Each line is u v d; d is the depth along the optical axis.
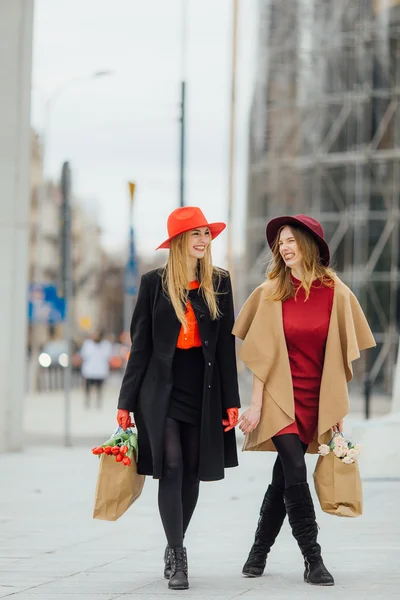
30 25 20.75
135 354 8.36
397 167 50.00
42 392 52.56
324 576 8.16
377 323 49.66
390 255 49.78
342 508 8.21
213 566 9.12
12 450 20.88
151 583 8.32
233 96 39.69
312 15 52.78
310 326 8.22
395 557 9.52
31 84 20.88
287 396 8.20
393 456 15.91
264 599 7.59
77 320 113.12
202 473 8.19
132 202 34.72
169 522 8.14
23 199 20.66
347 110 51.38
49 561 9.40
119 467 8.23
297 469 8.17
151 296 8.38
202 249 8.30
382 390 48.59
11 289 20.50
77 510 12.84
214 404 8.25
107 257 148.25
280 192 53.66
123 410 8.32
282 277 8.37
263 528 8.58
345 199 51.56
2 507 13.10
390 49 50.28
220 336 8.34
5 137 20.45
